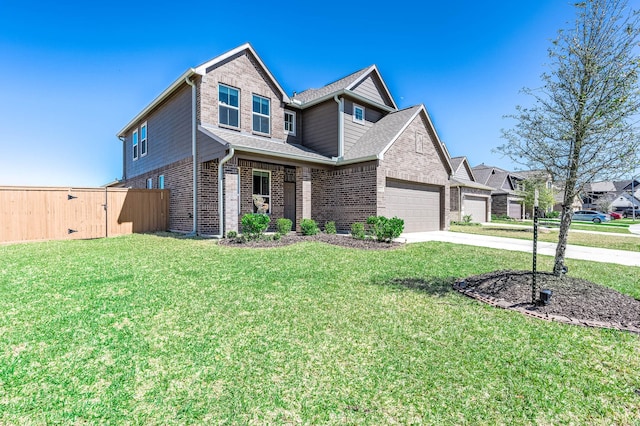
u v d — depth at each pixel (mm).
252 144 11758
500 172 37812
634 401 2523
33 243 10320
